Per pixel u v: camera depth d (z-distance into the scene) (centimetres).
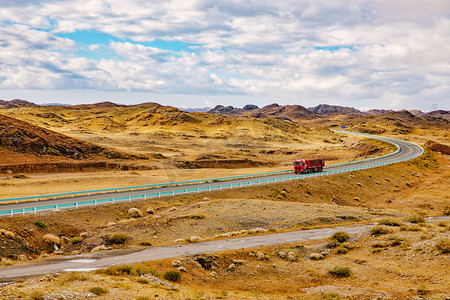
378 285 2175
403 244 2747
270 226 3938
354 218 4547
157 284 1975
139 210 4556
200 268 2450
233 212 4400
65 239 3538
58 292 1598
